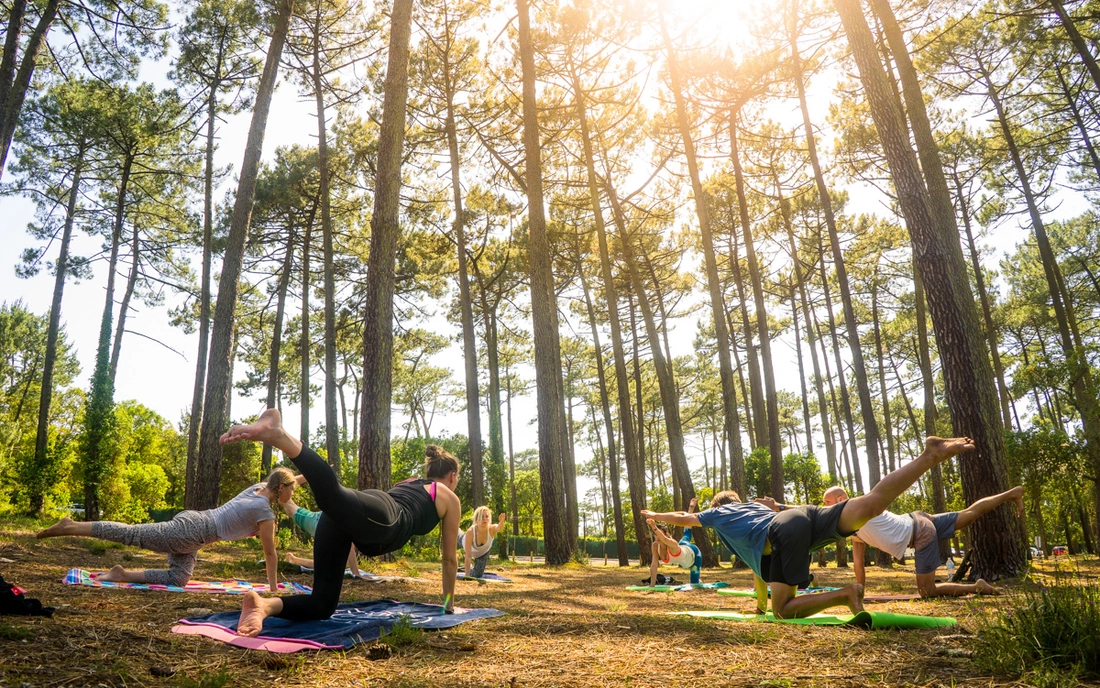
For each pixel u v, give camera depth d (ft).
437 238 80.02
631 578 39.47
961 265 28.43
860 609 14.05
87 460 71.67
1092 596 9.75
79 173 77.97
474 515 34.42
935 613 16.14
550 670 9.79
